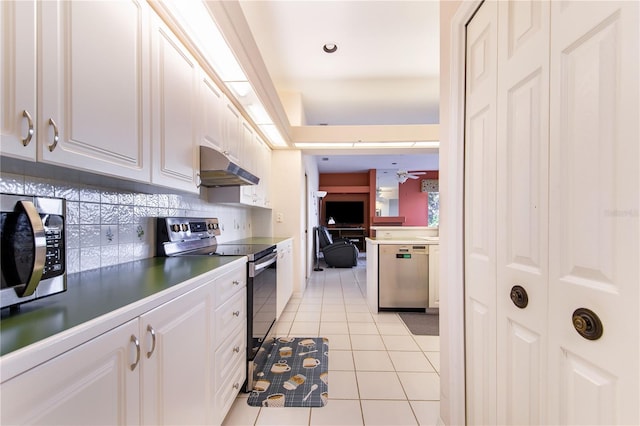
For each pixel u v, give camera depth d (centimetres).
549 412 78
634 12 56
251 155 295
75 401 65
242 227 368
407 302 344
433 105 423
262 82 223
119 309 79
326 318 322
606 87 62
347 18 236
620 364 58
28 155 76
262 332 212
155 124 134
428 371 210
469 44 126
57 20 85
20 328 65
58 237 86
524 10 90
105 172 104
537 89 83
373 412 166
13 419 53
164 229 186
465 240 129
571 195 71
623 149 58
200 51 171
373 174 973
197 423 120
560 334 74
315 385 192
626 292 57
